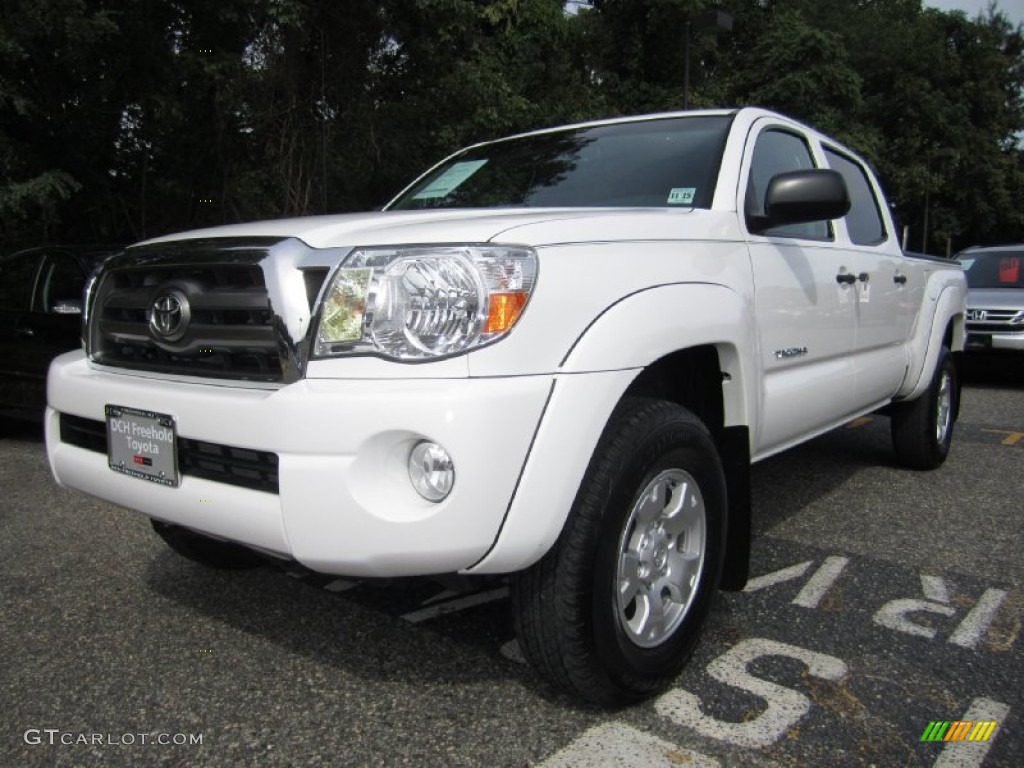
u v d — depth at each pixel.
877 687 2.49
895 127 28.78
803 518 4.19
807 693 2.46
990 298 9.14
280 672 2.61
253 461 2.10
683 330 2.38
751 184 3.20
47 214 8.44
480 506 1.91
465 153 4.02
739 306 2.68
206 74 9.91
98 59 9.00
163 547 3.75
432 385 1.93
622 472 2.18
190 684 2.54
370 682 2.55
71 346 5.36
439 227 2.11
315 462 1.96
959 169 31.16
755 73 20.77
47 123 9.11
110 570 3.47
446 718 2.34
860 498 4.56
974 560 3.59
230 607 3.10
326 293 2.04
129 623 2.97
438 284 1.95
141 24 9.02
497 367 1.95
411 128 12.86
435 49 11.82
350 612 3.05
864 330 3.93
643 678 2.32
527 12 15.88
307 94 11.45
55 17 7.70
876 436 6.20
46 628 2.93
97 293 2.68
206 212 11.51
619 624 2.24
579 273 2.14
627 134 3.50
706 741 2.21
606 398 2.10
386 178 13.07
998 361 9.04
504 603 3.13
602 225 2.34
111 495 2.51
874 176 4.70
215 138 10.87
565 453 2.01
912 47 28.42
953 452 5.79
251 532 2.09
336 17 10.77
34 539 3.86
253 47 10.73
